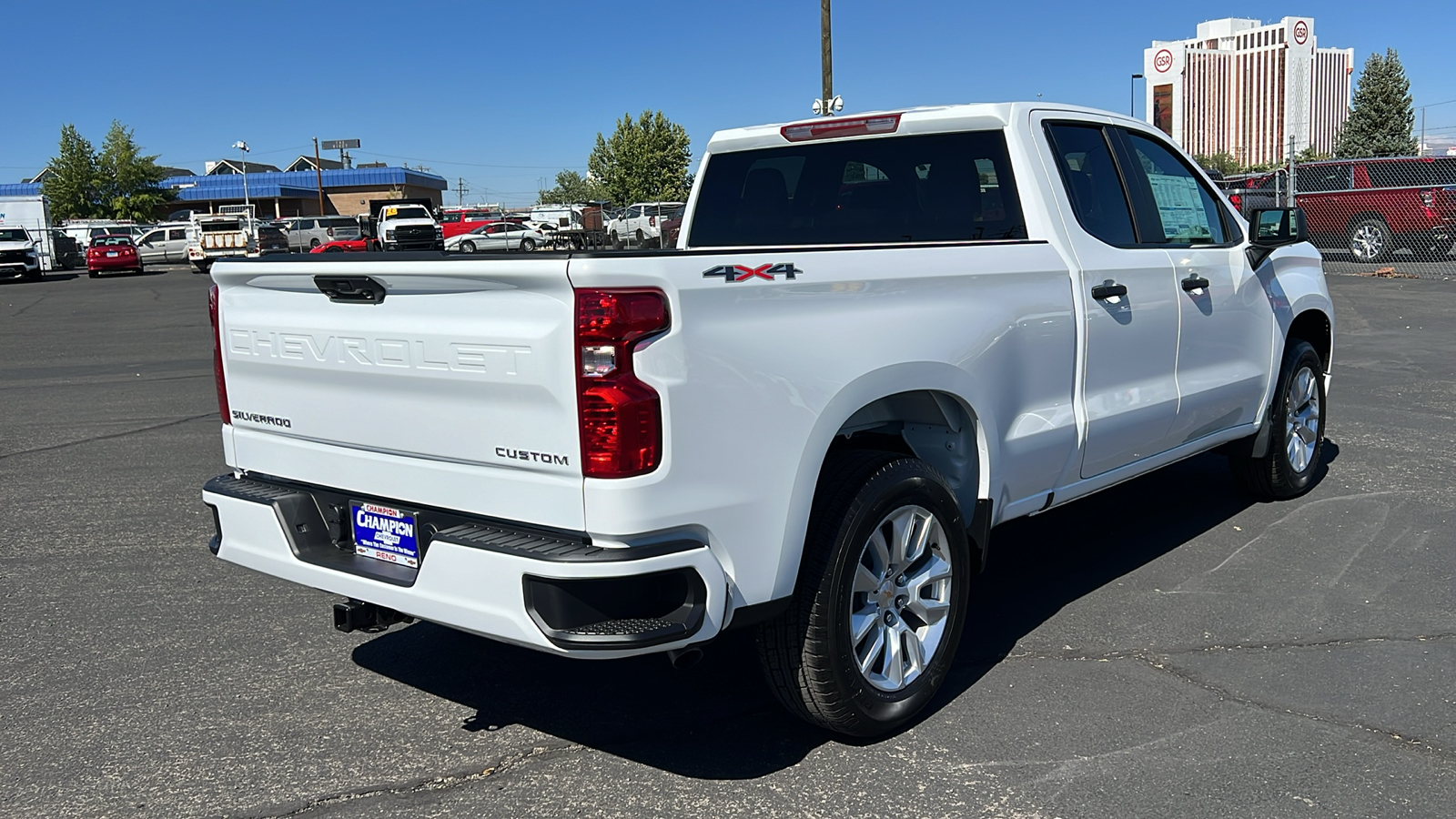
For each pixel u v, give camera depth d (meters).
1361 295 16.58
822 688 3.15
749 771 3.21
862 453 3.34
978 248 3.66
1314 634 4.11
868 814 2.96
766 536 2.95
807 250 3.05
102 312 23.62
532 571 2.66
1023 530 5.61
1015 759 3.23
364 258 2.99
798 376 2.98
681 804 3.04
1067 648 4.05
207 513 6.27
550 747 3.39
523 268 2.64
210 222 48.84
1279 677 3.74
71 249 50.22
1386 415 8.22
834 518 3.13
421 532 3.04
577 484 2.67
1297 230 5.13
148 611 4.68
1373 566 4.86
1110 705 3.57
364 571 3.13
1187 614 4.35
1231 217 5.29
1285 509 5.80
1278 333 5.51
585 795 3.09
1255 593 4.56
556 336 2.63
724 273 2.80
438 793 3.12
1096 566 4.98
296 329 3.27
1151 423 4.57
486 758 3.33
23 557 5.46
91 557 5.45
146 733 3.54
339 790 3.15
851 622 3.20
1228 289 5.06
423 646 4.25
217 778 3.23
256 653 4.19
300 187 88.81
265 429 3.49
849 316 3.14
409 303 2.95
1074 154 4.37
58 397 11.07
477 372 2.80
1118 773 3.13
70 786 3.20
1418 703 3.53
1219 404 5.08
